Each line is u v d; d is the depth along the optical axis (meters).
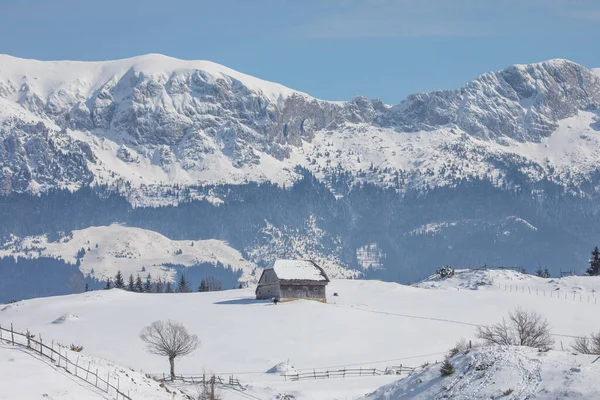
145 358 120.81
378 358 119.12
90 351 125.69
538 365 60.56
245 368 113.50
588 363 59.25
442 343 129.12
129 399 69.12
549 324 139.38
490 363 62.84
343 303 168.25
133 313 165.62
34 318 168.62
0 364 71.69
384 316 150.88
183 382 101.06
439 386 63.31
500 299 164.62
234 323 147.00
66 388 67.50
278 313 154.50
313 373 108.75
